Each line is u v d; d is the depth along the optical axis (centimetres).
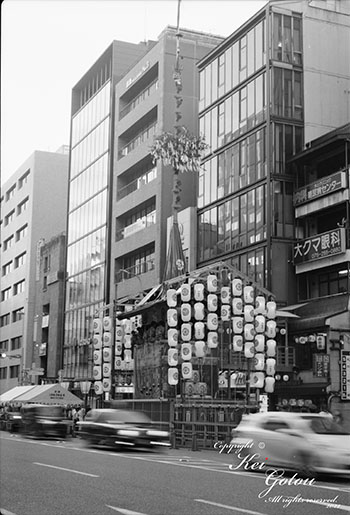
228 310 3266
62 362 7106
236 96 4600
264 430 1745
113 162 6456
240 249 4334
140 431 2512
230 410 3072
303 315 3834
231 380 3381
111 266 6203
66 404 4412
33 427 3538
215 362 3475
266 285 4028
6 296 9531
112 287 6109
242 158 4447
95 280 6531
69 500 1217
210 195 4772
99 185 6725
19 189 9281
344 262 3731
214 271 3462
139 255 5862
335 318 3594
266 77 4281
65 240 7544
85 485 1439
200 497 1258
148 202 5728
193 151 4675
